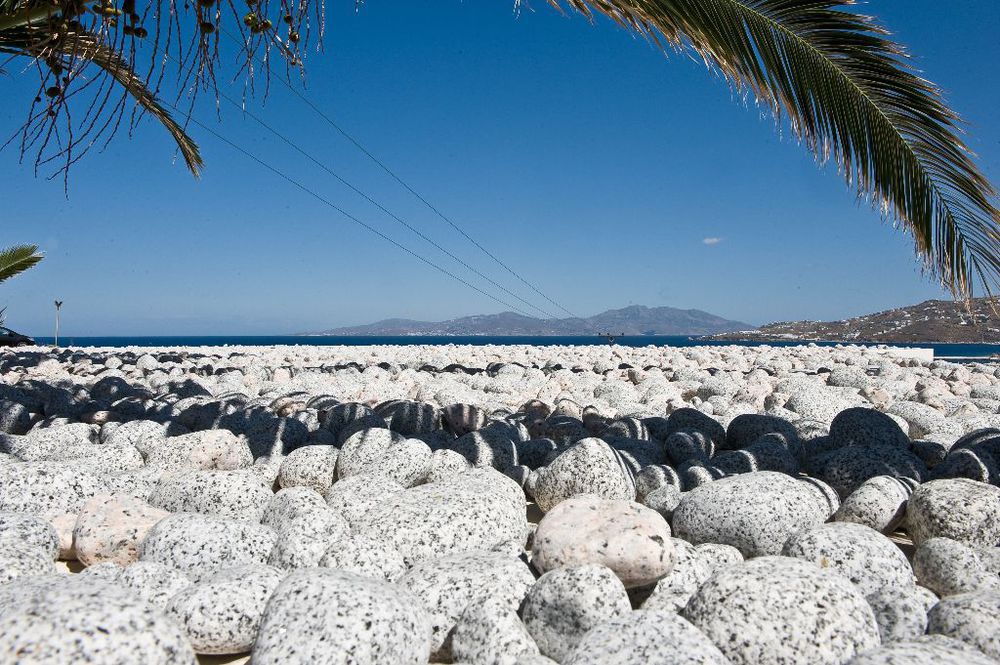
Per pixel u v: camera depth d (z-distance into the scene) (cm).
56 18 342
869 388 1023
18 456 579
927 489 407
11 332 2541
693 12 473
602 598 283
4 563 320
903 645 242
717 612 267
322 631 243
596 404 866
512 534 393
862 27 514
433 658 297
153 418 734
